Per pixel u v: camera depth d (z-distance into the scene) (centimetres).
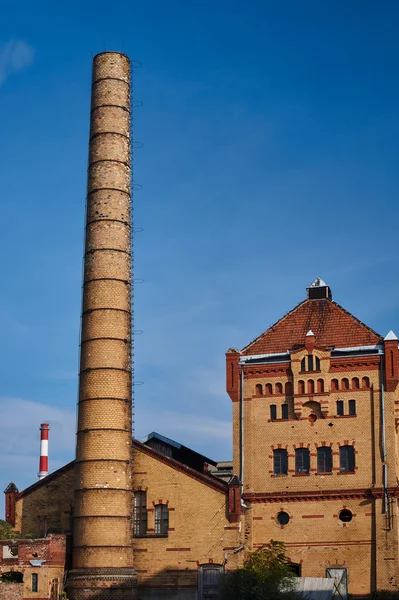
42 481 8144
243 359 8062
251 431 7875
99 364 7725
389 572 7244
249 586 6975
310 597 7150
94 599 7231
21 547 7362
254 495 7694
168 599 7512
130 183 8256
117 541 7400
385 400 7600
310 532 7525
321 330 8006
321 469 7644
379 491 7419
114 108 8300
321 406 7712
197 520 7619
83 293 7988
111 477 7506
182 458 8756
